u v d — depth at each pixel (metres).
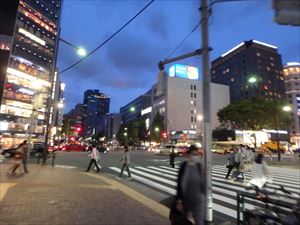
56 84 72.38
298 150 63.41
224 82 121.94
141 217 5.71
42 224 5.03
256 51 111.31
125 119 147.62
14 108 66.38
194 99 92.19
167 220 5.52
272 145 57.75
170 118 87.75
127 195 8.09
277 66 114.06
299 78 115.75
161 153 41.00
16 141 65.62
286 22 3.26
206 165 4.44
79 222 5.22
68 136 93.06
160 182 12.20
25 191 8.02
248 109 37.84
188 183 3.82
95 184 9.98
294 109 112.44
